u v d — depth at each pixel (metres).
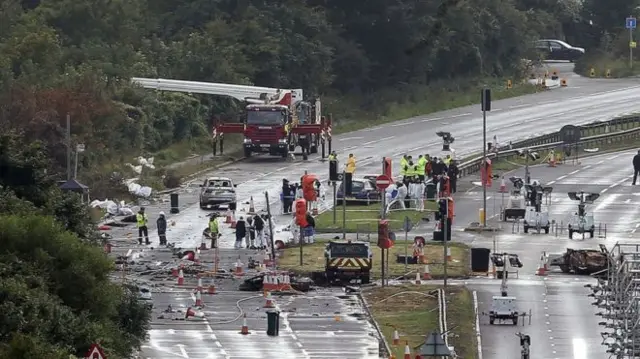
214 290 177.75
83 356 127.00
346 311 169.50
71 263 133.62
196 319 164.12
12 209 140.62
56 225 135.75
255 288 179.50
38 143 151.88
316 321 164.62
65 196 150.75
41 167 149.25
